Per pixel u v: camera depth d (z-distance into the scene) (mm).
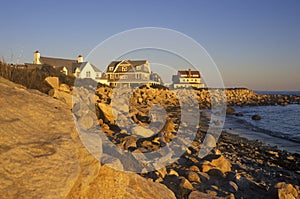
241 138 13648
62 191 2248
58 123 3326
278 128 18328
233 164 7871
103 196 3016
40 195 2115
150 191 3873
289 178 6906
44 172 2346
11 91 3723
